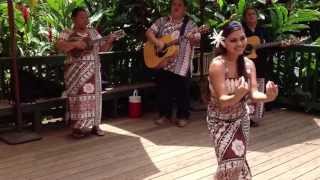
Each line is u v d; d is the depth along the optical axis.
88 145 4.91
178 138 5.17
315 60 6.39
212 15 6.64
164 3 6.50
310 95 6.45
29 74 5.43
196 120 5.93
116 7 6.56
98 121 5.21
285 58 6.68
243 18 5.59
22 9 6.27
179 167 4.28
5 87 5.44
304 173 4.18
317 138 5.26
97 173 4.13
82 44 4.92
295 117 6.23
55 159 4.47
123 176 4.06
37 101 5.35
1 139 5.05
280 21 6.82
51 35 6.62
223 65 2.89
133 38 6.53
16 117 5.18
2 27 6.28
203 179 4.00
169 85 5.68
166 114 5.78
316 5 7.48
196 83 6.72
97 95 5.16
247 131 3.08
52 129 5.50
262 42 5.75
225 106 2.85
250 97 2.96
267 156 4.61
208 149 4.79
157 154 4.63
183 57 5.53
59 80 5.68
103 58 6.05
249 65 3.02
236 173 3.04
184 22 5.50
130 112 6.08
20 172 4.14
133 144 4.95
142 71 6.50
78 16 4.95
